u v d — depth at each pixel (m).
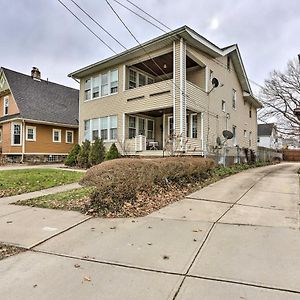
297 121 27.27
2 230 4.41
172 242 3.89
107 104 16.78
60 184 9.41
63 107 24.50
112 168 5.80
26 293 2.53
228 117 18.80
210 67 16.11
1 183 8.98
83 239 4.01
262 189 8.57
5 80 21.86
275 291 2.57
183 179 8.90
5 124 21.20
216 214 5.50
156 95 14.20
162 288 2.62
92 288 2.63
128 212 5.52
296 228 4.55
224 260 3.27
